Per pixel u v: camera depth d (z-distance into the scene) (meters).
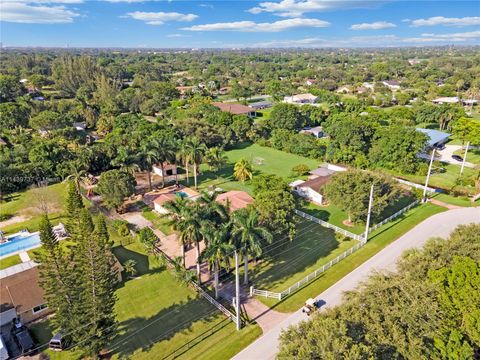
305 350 18.98
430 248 30.81
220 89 187.00
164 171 67.94
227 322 30.80
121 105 129.00
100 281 26.14
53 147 67.75
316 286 35.50
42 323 31.12
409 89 162.88
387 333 21.58
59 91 155.00
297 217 50.62
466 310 23.47
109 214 52.22
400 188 49.84
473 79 165.00
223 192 55.44
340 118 92.69
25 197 58.00
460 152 81.69
